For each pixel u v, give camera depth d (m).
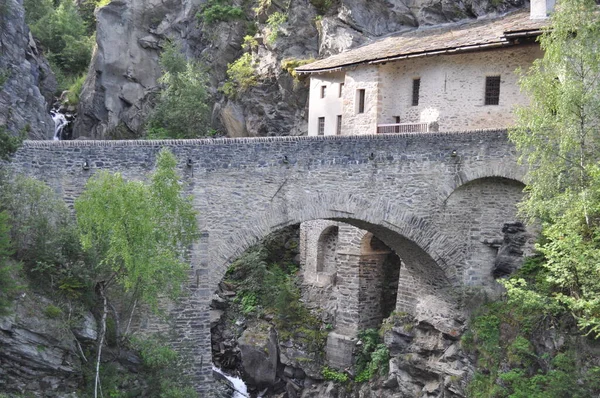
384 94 31.59
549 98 21.12
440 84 29.00
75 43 53.12
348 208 23.97
